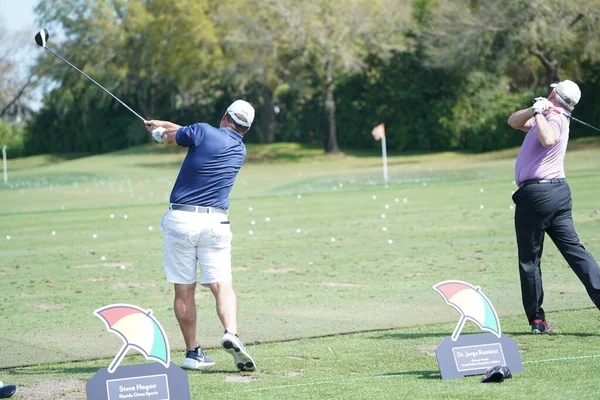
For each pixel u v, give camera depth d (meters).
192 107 70.75
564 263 12.09
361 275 11.85
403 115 59.72
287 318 8.95
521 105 53.47
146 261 14.38
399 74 59.50
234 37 54.56
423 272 11.84
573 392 5.65
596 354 6.80
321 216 21.44
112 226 21.27
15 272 13.45
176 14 60.81
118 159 62.72
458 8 50.34
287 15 52.94
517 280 10.80
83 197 34.31
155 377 5.66
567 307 8.95
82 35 66.88
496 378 5.97
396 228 17.83
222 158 7.01
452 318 8.66
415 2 60.78
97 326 8.87
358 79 61.69
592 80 51.41
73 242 17.81
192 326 7.01
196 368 6.91
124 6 66.44
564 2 46.16
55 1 66.75
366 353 7.16
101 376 5.55
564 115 7.95
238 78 61.28
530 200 7.79
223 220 7.05
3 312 9.80
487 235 15.83
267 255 14.42
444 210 21.39
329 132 58.62
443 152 57.06
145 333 5.73
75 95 71.06
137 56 66.56
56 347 7.89
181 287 7.04
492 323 6.36
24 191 40.06
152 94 70.69
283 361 6.98
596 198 22.08
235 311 7.03
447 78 57.25
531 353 6.91
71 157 72.69
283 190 33.84
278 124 68.38
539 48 50.41
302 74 60.38
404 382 6.08
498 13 48.34
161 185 40.97
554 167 7.86
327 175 43.16
